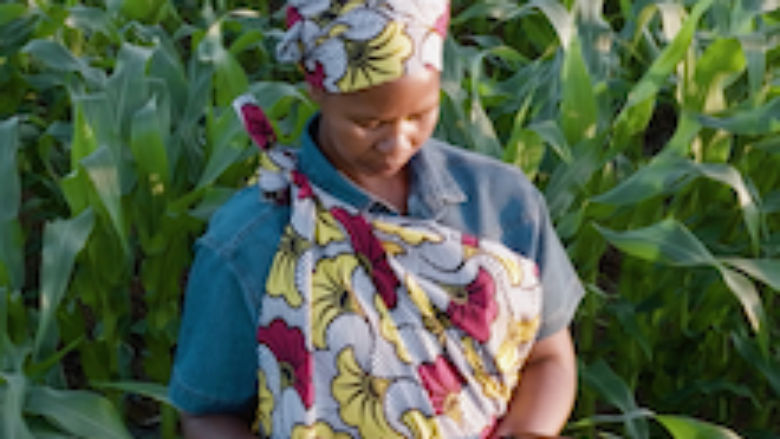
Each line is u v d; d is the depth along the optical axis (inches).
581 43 123.3
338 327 52.9
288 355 53.3
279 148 55.5
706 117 101.7
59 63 130.0
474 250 55.6
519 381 63.8
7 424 83.4
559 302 61.4
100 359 112.4
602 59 123.3
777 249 114.1
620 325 119.1
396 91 48.0
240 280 53.5
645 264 113.3
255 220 54.2
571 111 104.7
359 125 49.6
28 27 147.0
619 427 125.5
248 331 54.6
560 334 64.4
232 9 191.0
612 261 155.3
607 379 109.2
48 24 143.6
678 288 116.5
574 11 122.4
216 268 54.1
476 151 111.1
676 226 97.3
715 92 108.0
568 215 102.1
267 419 55.4
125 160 108.0
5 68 142.0
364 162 51.3
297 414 53.4
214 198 107.3
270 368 54.2
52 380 105.6
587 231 106.2
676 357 123.4
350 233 53.5
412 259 54.9
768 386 129.4
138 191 105.7
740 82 122.1
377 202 55.1
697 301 117.3
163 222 105.2
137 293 144.8
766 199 117.6
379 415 53.9
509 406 62.6
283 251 52.9
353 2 47.4
